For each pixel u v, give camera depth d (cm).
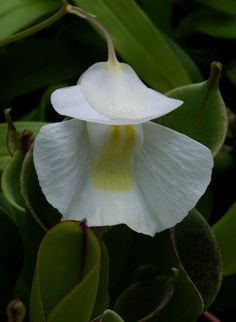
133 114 21
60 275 22
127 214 22
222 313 33
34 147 22
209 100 26
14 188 25
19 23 33
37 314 23
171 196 23
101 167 23
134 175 23
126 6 34
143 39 34
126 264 26
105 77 22
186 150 22
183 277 24
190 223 26
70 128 22
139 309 25
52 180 22
